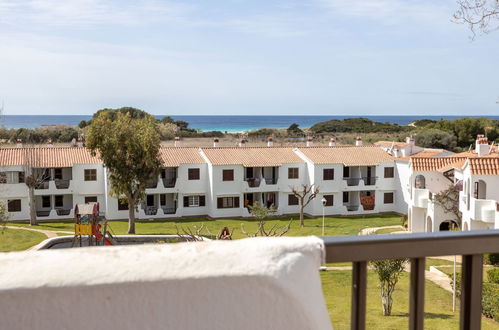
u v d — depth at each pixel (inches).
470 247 85.5
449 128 2682.1
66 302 61.6
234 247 67.5
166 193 1860.2
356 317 81.7
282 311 65.3
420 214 1494.8
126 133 1518.2
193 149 1930.4
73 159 1792.6
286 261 66.5
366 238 80.2
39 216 1761.8
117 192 1534.2
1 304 60.6
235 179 1839.3
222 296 64.1
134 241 1402.6
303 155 1911.9
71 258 64.4
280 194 1900.8
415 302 84.4
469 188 1217.4
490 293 707.4
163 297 63.1
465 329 88.3
